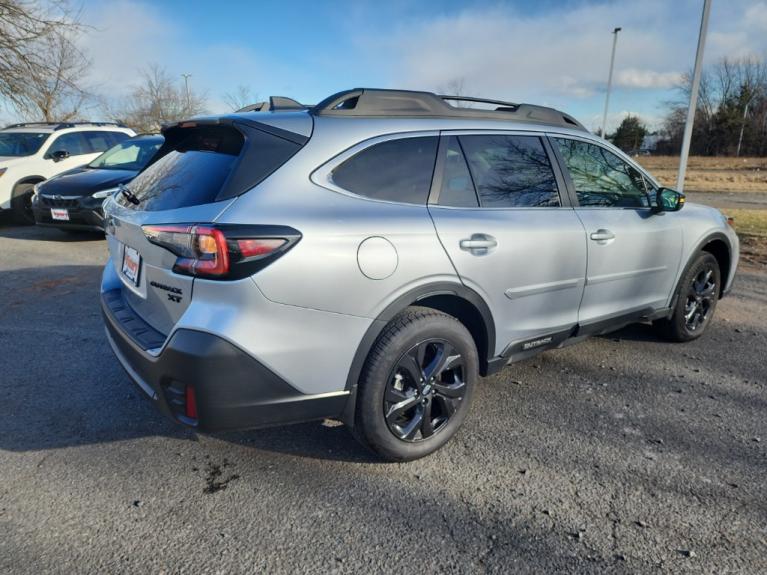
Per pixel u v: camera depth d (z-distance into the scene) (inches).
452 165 113.9
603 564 85.2
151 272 99.3
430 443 111.0
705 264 173.3
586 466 110.8
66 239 335.9
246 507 97.7
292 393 93.7
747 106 2395.4
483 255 111.2
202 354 86.0
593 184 141.3
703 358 167.2
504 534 91.7
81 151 410.3
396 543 89.4
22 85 585.0
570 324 135.3
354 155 101.9
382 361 99.9
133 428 123.7
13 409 131.0
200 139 112.9
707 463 112.0
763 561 85.8
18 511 96.0
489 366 120.9
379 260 97.1
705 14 367.6
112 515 95.4
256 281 87.1
